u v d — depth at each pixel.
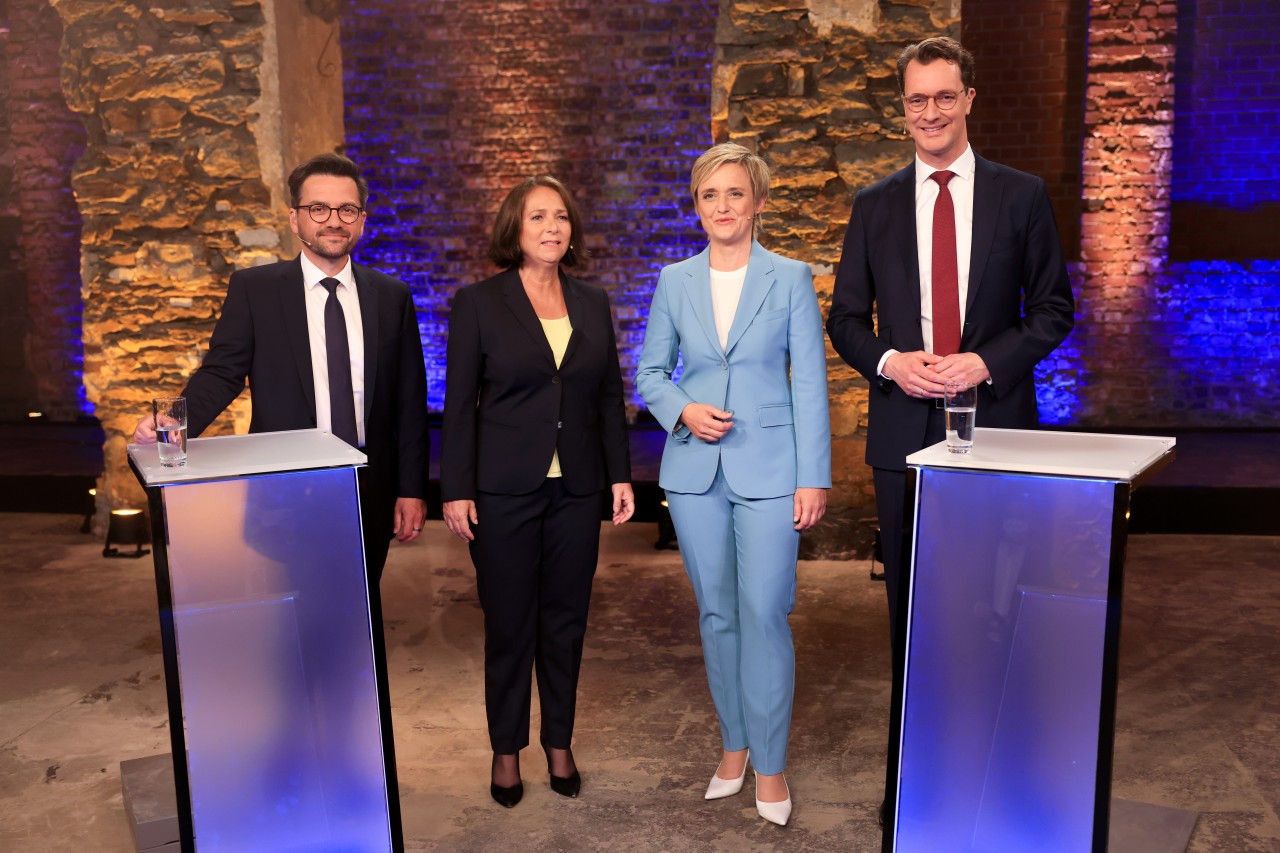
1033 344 2.51
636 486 6.03
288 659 2.04
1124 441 2.20
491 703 2.68
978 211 2.57
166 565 1.95
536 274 2.64
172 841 2.47
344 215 2.63
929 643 1.99
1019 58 7.54
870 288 2.74
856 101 4.80
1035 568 1.90
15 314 8.48
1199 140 7.51
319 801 2.09
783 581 2.54
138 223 5.24
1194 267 7.55
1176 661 3.63
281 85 5.16
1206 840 2.47
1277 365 7.60
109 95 5.18
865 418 4.89
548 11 8.16
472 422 2.61
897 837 2.05
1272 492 5.43
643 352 2.71
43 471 6.62
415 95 8.36
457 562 5.02
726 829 2.55
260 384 2.67
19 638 4.00
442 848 2.47
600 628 4.06
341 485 2.05
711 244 2.62
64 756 3.02
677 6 8.06
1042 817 1.95
